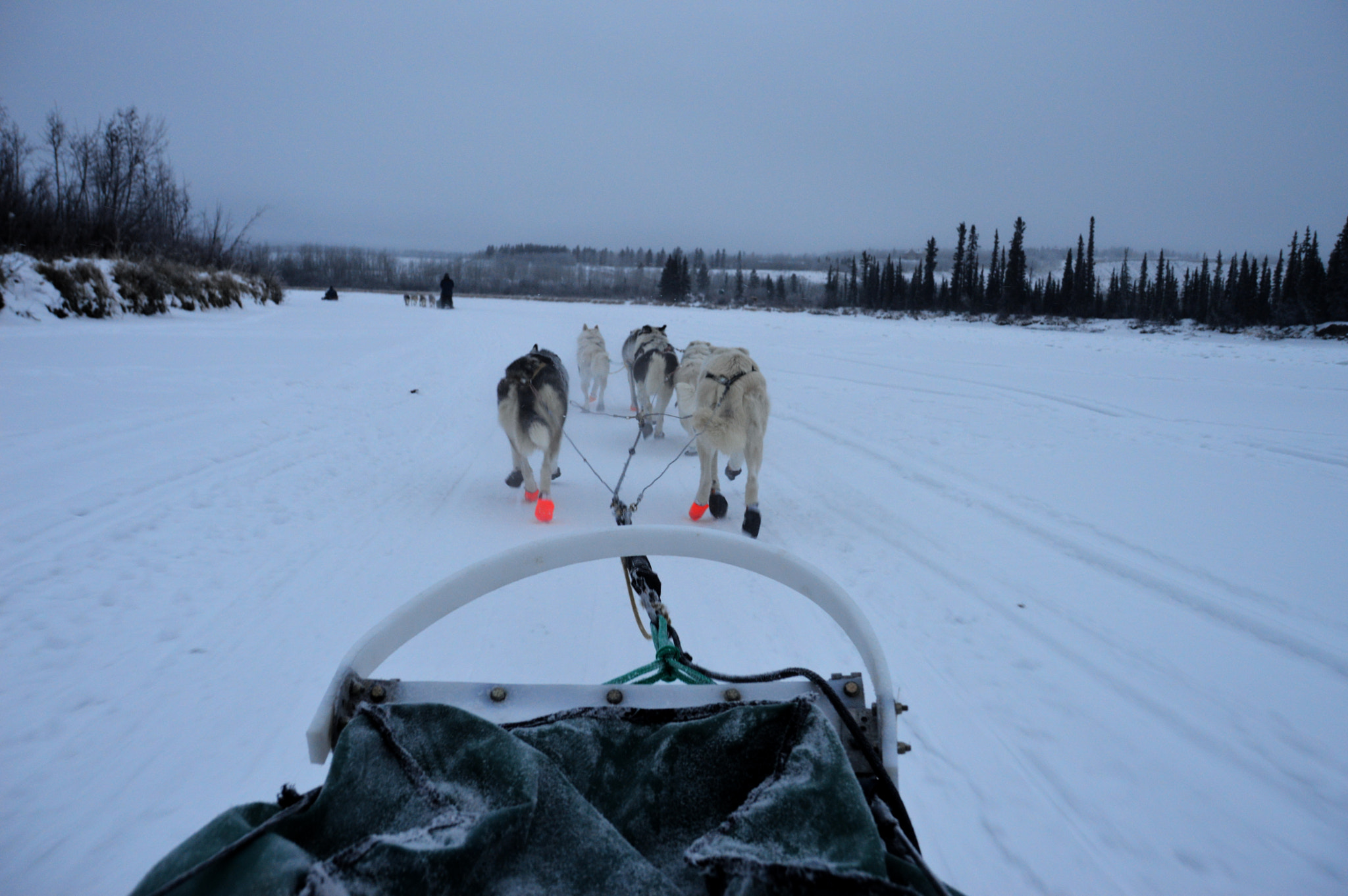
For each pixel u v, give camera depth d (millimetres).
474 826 1347
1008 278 59094
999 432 9945
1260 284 50656
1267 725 3469
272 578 4898
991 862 2625
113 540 5273
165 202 29734
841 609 2105
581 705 1895
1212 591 4879
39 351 12820
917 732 3402
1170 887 2521
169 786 2855
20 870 2406
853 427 10383
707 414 5914
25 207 21266
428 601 2102
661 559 5574
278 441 8367
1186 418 10773
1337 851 2689
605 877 1326
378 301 57719
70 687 3537
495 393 13227
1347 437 9367
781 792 1438
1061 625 4477
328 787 1474
